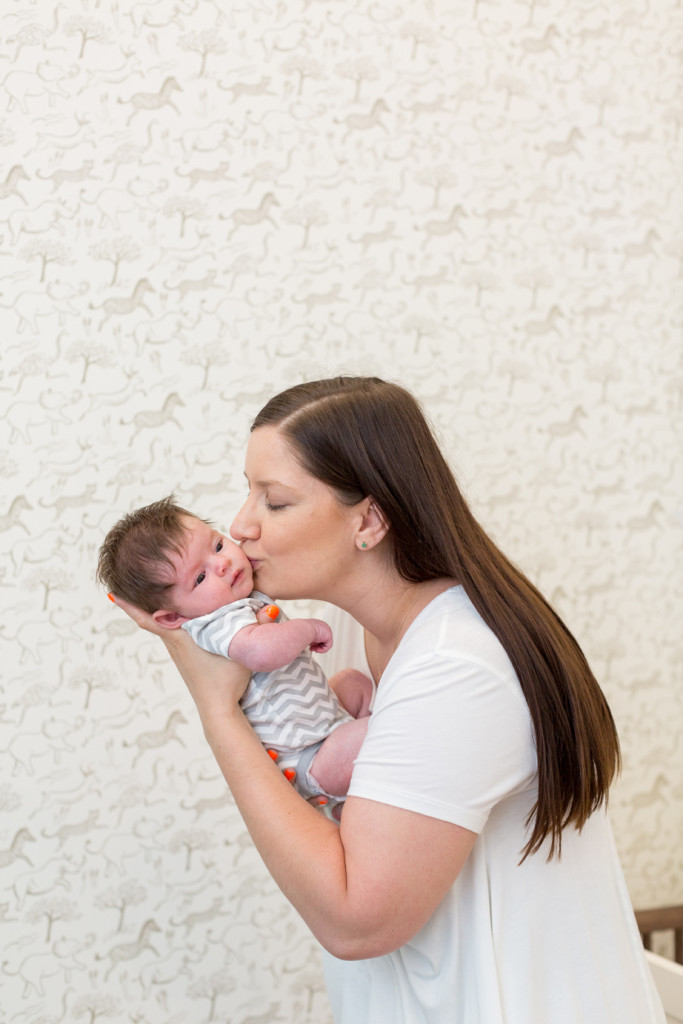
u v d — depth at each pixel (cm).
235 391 184
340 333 189
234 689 98
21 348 174
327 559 96
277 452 94
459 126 196
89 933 178
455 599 93
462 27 196
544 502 201
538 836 89
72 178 176
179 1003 183
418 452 95
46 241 175
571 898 95
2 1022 174
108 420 178
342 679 118
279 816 86
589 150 204
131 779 180
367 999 105
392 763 82
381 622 101
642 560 208
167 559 101
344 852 83
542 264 201
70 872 177
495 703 84
